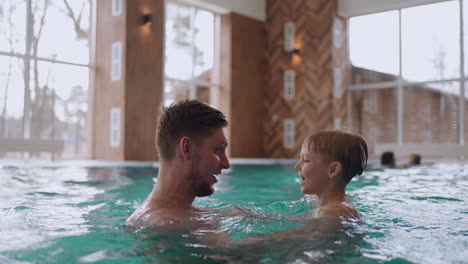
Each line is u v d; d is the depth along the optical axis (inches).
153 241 40.3
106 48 363.6
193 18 444.5
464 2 403.9
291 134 465.4
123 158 347.6
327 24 444.5
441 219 58.5
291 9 467.5
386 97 446.9
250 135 471.8
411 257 36.6
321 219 50.1
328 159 53.3
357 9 439.2
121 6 353.4
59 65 362.9
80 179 157.3
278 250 37.9
